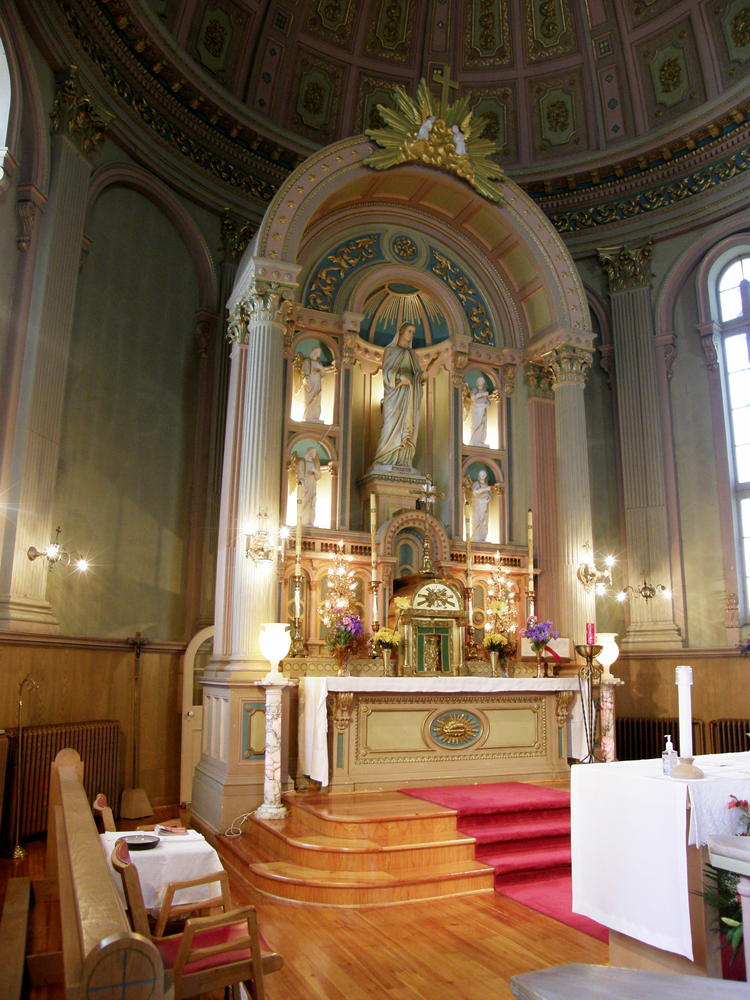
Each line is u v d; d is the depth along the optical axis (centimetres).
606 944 545
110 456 1062
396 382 1170
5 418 892
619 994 168
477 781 891
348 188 1122
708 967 421
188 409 1194
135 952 231
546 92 1471
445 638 1009
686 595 1254
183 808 1023
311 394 1130
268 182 1302
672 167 1345
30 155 945
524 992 175
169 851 499
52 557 896
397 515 1093
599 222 1408
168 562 1133
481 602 1163
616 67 1416
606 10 1401
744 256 1301
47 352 930
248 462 934
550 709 957
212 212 1245
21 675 845
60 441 980
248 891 665
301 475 1097
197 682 1088
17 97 921
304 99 1384
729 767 506
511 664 1121
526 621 1136
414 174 1139
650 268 1365
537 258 1194
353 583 1074
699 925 424
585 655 913
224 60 1281
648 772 474
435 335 1289
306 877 645
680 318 1338
